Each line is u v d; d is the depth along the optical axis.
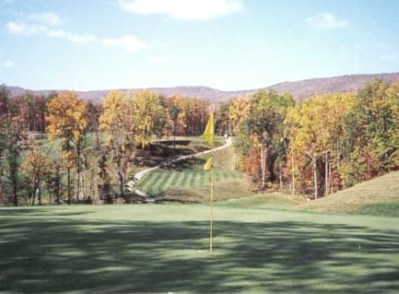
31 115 99.44
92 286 7.05
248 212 21.62
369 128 66.81
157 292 6.79
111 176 72.12
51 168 63.06
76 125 63.72
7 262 8.73
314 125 71.62
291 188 77.44
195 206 24.50
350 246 11.47
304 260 9.44
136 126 71.19
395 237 13.65
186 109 128.75
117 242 11.10
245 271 8.26
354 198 30.84
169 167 88.44
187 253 9.86
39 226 14.16
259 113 82.69
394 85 66.44
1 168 62.41
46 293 6.66
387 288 7.36
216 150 104.88
